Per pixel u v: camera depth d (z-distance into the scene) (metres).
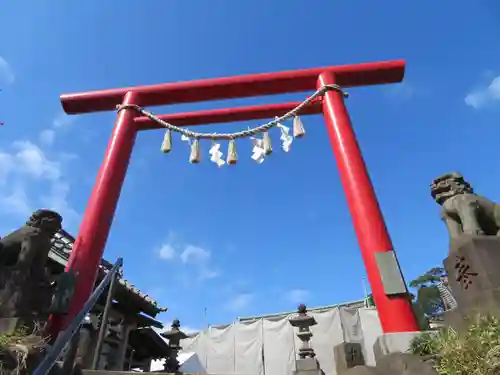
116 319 15.75
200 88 12.08
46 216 6.74
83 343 12.77
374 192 8.95
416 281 32.78
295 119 11.20
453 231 6.32
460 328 5.14
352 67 11.77
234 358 26.11
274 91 12.18
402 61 11.72
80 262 8.30
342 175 9.53
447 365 4.52
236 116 12.82
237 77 12.09
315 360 11.91
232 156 11.21
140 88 12.31
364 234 8.26
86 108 12.54
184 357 25.55
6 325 5.52
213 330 27.97
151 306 17.08
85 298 7.84
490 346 4.29
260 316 34.88
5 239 6.41
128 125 11.43
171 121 12.60
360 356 8.28
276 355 25.30
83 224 9.06
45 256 6.58
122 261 6.07
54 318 6.88
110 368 14.51
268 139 11.12
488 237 5.66
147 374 10.05
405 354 5.34
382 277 7.50
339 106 10.77
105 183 9.89
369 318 24.73
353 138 9.99
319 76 11.75
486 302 5.14
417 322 7.05
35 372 3.16
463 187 6.61
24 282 6.08
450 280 5.96
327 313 25.53
